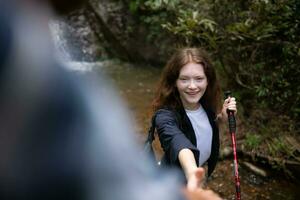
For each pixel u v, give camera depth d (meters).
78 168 0.44
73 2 0.46
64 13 0.47
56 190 0.43
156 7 5.34
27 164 0.43
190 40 4.53
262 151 3.76
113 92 0.52
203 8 4.37
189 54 2.09
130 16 7.19
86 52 7.38
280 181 3.58
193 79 2.05
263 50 4.19
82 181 0.44
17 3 0.44
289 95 4.00
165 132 1.90
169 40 6.50
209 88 2.15
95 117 0.46
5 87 0.43
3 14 0.43
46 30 0.45
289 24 3.94
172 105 2.07
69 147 0.44
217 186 3.54
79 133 0.45
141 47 7.14
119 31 7.27
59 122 0.44
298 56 3.90
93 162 0.45
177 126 2.00
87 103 0.46
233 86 4.47
